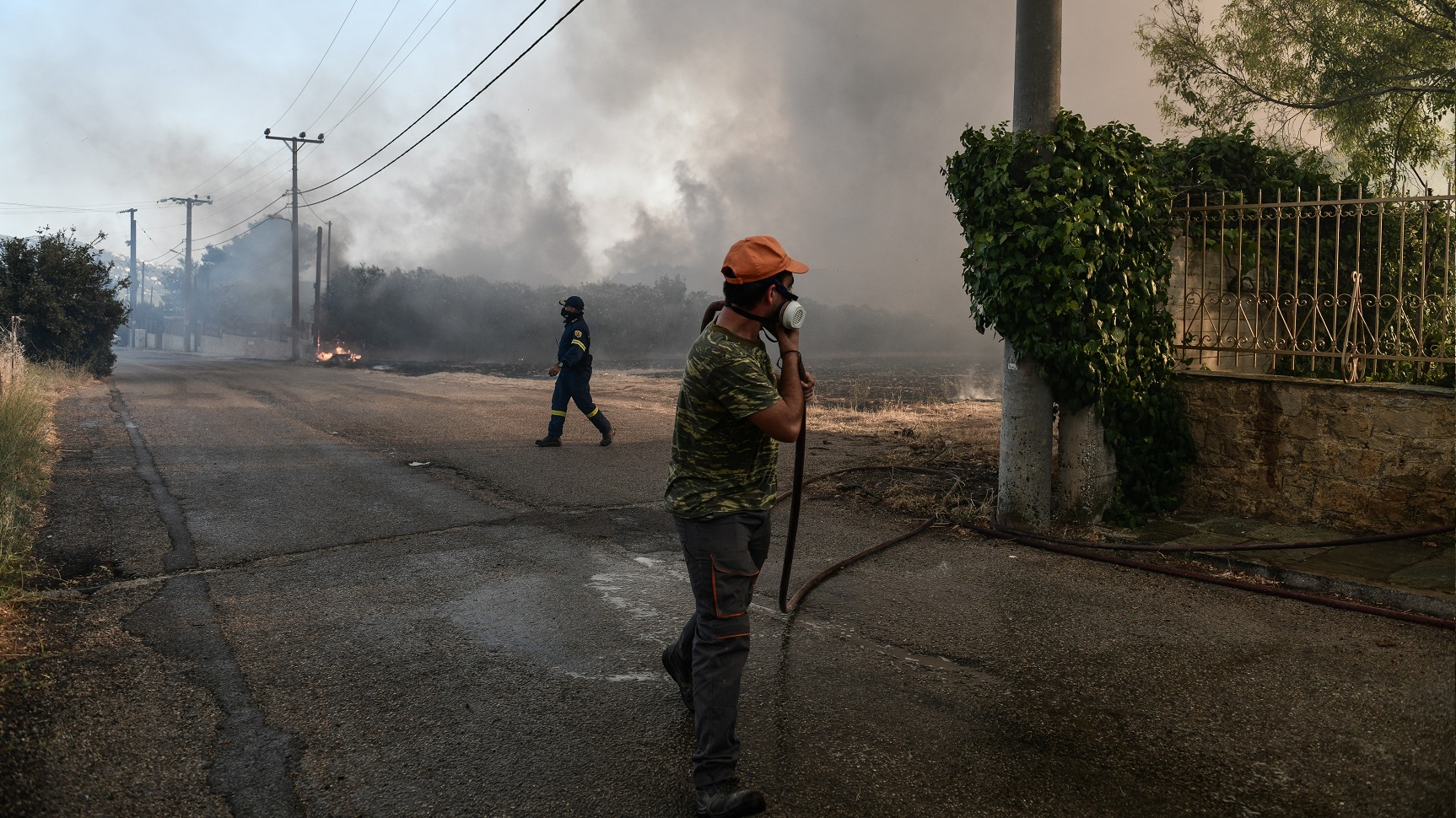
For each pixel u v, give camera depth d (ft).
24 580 15.33
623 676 12.11
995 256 18.84
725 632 8.89
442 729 10.52
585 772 9.54
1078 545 18.28
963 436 31.94
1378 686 11.55
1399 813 8.52
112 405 45.19
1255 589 15.43
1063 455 19.57
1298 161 25.03
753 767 9.61
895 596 15.53
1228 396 20.06
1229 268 22.31
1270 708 10.96
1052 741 10.16
